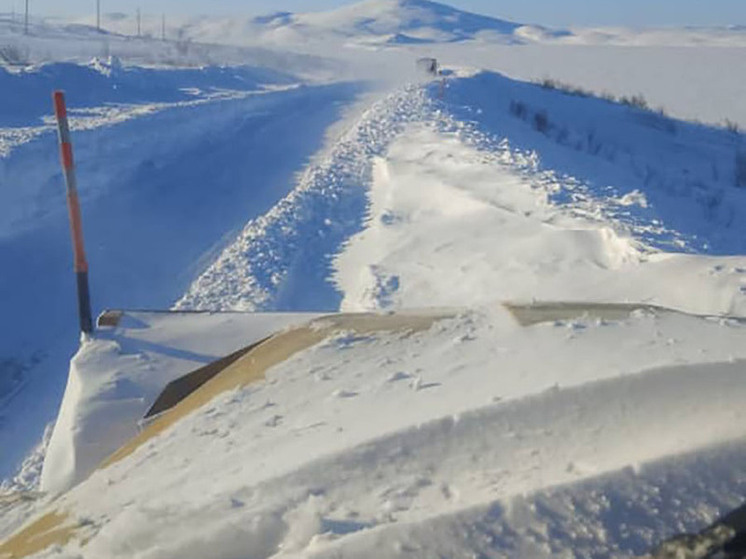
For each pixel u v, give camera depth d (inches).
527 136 1311.5
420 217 561.3
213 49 4616.1
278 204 636.7
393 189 653.3
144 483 127.0
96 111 1323.8
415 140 924.6
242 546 101.0
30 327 418.9
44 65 1643.7
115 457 146.6
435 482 107.1
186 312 243.3
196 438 138.9
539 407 118.2
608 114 2122.3
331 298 432.8
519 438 112.7
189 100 1729.8
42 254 531.8
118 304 455.8
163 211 666.2
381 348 159.9
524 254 433.4
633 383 120.0
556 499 96.7
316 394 143.9
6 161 689.0
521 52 7234.3
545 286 383.2
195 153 966.4
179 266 524.7
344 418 130.7
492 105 1972.2
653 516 94.1
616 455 105.0
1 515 140.9
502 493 100.3
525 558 91.4
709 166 1568.7
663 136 1920.5
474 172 666.2
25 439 300.7
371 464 112.3
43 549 116.3
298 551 97.2
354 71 3678.6
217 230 613.9
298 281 458.6
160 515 110.4
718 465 99.0
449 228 511.2
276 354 167.0
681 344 142.3
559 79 3676.2
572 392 119.8
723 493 96.0
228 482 117.3
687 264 368.5
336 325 176.1
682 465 99.1
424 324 169.5
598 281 375.6
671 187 1008.2
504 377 134.0
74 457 170.6
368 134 1031.0
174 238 588.1
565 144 1433.3
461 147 829.2
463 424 116.6
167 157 921.5
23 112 1278.3
